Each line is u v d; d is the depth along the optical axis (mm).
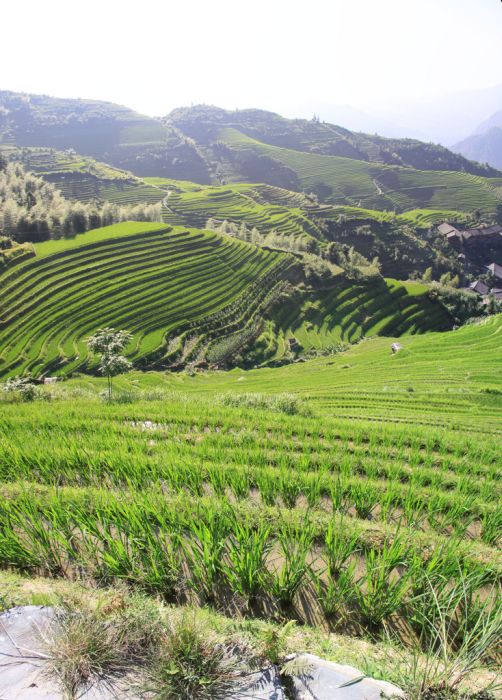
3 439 10891
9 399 24500
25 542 5918
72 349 74312
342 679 3213
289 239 140375
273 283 115000
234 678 3227
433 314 118438
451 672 3213
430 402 28516
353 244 168375
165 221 170750
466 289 149500
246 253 121625
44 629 3578
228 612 5020
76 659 3217
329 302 117125
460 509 7594
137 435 12445
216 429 14398
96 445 10727
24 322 78438
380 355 57031
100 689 3094
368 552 6184
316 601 5312
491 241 192750
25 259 94250
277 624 4719
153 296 93438
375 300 120812
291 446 11961
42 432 12203
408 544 6059
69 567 5648
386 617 5129
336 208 198500
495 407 27391
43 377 66625
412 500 7875
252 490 8727
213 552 5195
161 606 4152
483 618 4383
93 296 88562
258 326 98812
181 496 6805
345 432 13688
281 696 3082
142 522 5812
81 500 6879
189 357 80625
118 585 4984
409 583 5336
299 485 8188
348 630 4938
